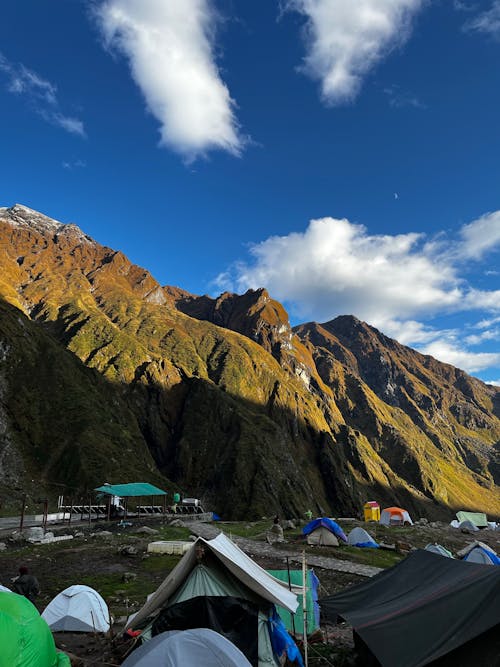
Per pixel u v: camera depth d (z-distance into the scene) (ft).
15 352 464.65
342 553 121.90
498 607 38.88
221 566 45.68
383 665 37.55
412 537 166.20
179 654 31.17
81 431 417.49
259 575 48.49
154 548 110.83
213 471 625.41
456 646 36.91
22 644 34.17
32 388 444.96
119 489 174.70
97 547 115.03
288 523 175.94
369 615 46.01
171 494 388.16
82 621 56.03
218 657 31.27
